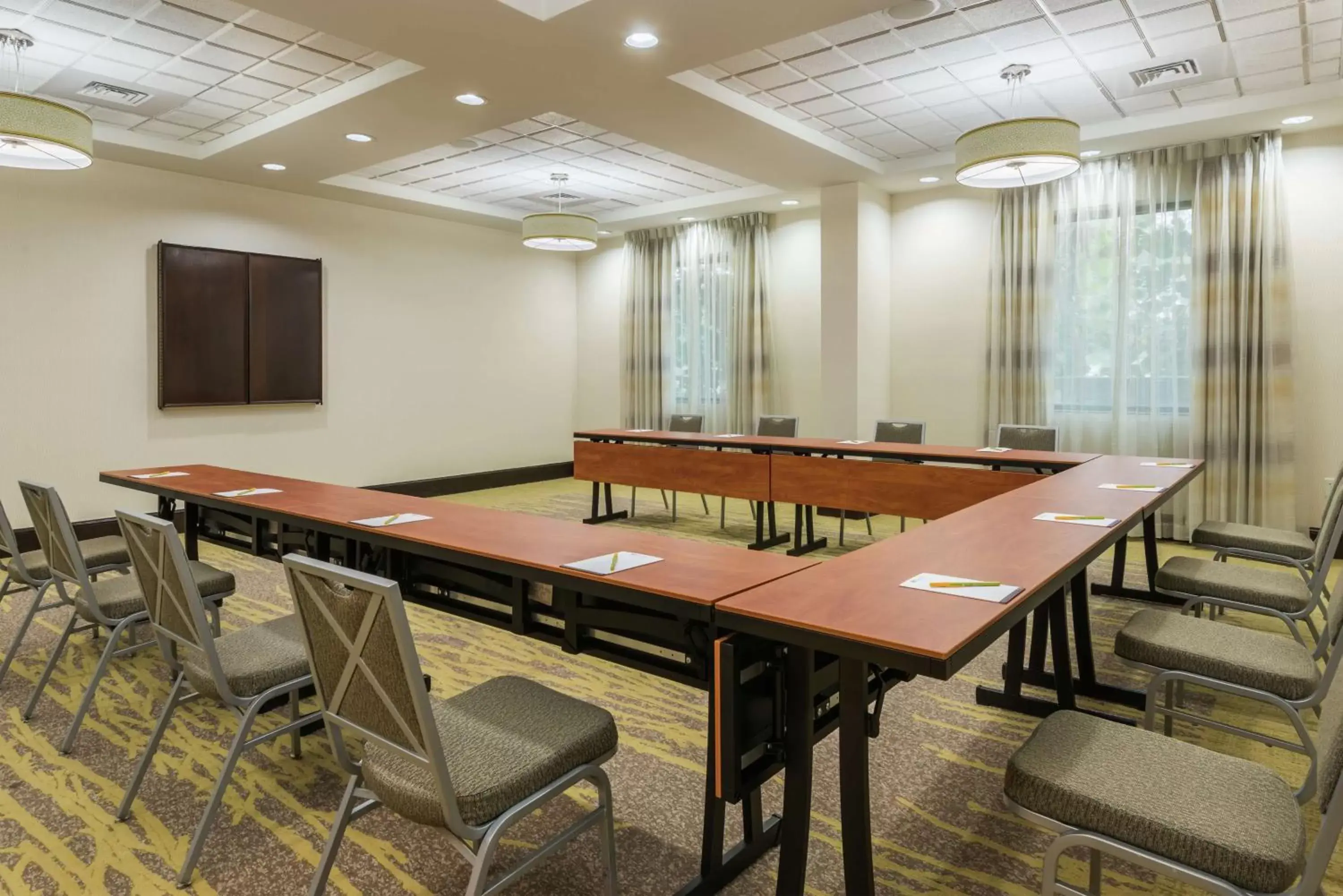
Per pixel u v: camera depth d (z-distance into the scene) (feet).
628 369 28.58
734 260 25.76
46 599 13.94
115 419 18.98
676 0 10.93
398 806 4.79
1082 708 9.23
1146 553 13.48
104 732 8.86
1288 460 17.46
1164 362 18.98
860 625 4.61
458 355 26.50
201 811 7.21
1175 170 18.54
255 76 14.55
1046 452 15.24
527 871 4.99
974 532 7.37
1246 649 6.80
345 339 23.43
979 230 21.68
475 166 21.06
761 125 16.47
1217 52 13.96
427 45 12.32
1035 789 4.63
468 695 5.98
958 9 12.31
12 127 11.07
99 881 6.19
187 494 10.77
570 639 6.76
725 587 5.67
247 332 21.01
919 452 15.64
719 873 6.00
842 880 6.16
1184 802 4.40
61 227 18.03
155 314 19.56
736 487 17.98
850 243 21.49
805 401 25.21
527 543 7.30
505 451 28.17
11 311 17.40
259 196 21.39
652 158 20.42
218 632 9.48
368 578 4.41
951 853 6.51
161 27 12.66
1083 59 14.21
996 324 20.99
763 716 5.10
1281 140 17.42
